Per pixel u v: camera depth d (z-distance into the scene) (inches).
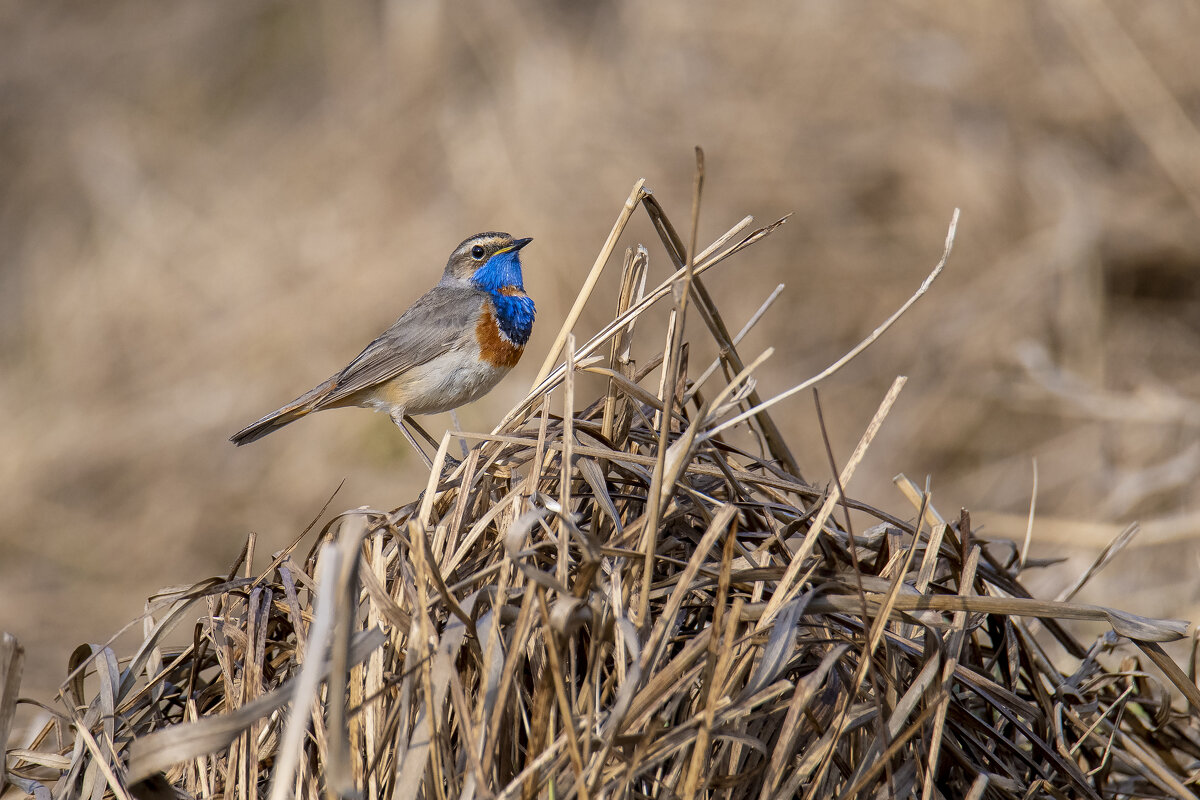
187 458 600.7
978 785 206.1
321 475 576.1
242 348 658.2
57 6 968.3
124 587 520.1
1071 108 586.9
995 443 506.0
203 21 944.3
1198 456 440.1
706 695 199.8
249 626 222.2
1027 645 241.1
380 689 204.1
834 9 661.9
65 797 215.2
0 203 846.5
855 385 548.1
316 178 770.8
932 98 611.2
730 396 264.4
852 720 203.9
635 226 613.0
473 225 660.1
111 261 757.9
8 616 489.1
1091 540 380.8
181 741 177.3
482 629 198.7
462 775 195.2
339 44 901.8
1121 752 235.0
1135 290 542.9
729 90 657.0
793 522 231.3
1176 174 544.1
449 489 238.5
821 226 591.5
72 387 665.6
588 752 183.8
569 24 807.1
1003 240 562.9
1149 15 581.9
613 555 213.5
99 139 860.0
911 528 238.5
